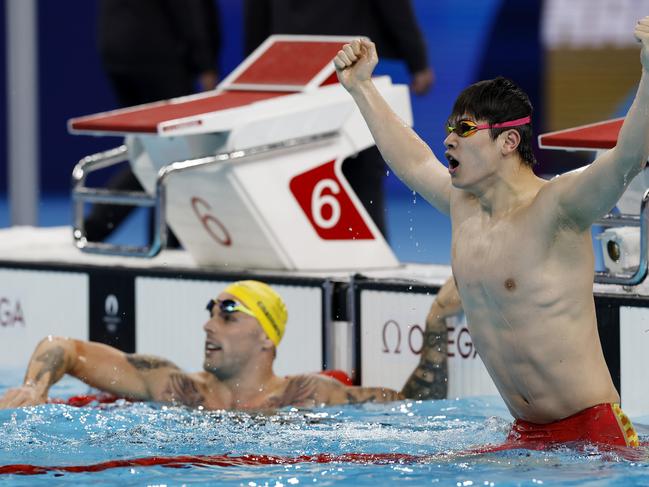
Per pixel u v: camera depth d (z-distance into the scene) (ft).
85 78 162.09
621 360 59.47
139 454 50.47
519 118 47.55
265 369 61.62
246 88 75.25
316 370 68.80
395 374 66.33
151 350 73.82
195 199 72.59
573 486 44.04
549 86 144.56
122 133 69.31
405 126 53.57
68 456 50.11
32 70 98.32
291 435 54.13
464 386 63.31
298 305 69.05
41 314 77.82
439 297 63.21
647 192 57.82
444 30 148.77
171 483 45.85
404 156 52.90
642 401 59.06
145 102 94.89
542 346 47.73
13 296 78.84
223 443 52.44
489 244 48.29
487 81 48.19
